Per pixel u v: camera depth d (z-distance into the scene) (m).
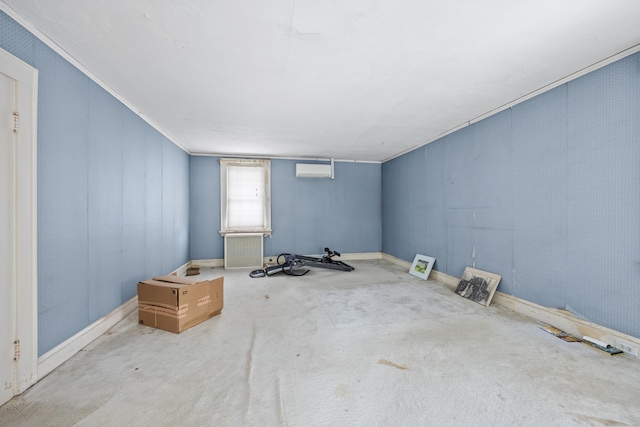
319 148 5.04
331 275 4.70
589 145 2.25
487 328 2.50
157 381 1.70
